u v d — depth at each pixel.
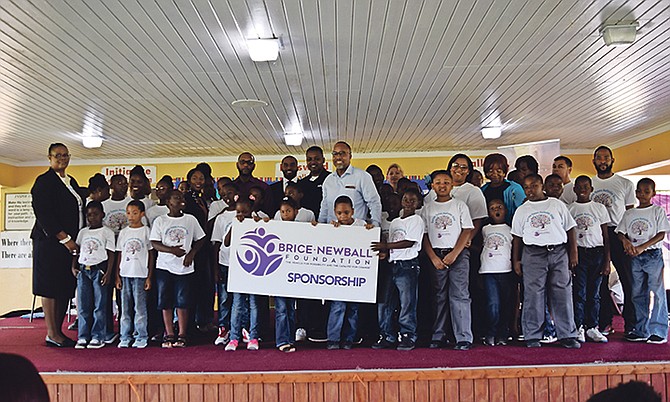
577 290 4.49
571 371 3.60
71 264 4.64
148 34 4.23
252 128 7.70
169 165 9.99
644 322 4.41
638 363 3.64
